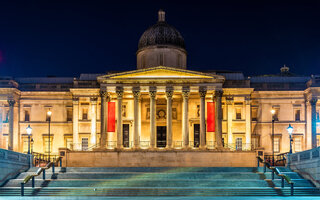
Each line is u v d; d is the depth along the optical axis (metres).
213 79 64.38
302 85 73.44
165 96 69.62
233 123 70.56
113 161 61.59
